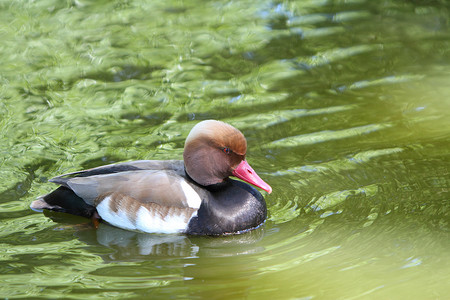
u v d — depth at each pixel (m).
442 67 14.25
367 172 10.56
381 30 16.09
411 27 16.20
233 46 15.48
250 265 8.38
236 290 7.77
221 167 9.33
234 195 9.46
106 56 15.12
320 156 11.07
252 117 12.38
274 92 13.38
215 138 9.21
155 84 13.83
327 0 17.89
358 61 14.62
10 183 10.34
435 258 8.31
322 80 13.86
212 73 14.29
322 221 9.36
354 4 17.62
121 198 9.19
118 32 16.33
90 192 9.35
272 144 11.45
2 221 9.43
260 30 16.27
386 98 13.01
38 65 14.73
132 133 11.91
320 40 15.69
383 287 7.75
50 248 8.80
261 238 9.08
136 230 9.30
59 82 13.94
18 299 7.58
